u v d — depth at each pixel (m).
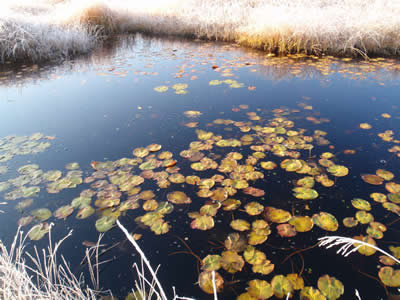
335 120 2.88
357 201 1.84
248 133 2.66
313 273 1.41
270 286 1.34
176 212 1.80
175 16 7.55
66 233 1.67
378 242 1.55
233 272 1.42
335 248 1.54
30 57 5.23
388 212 1.75
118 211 1.81
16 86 4.04
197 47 6.08
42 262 1.53
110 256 1.55
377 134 2.61
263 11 6.51
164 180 2.06
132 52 5.78
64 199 1.92
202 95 3.57
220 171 2.15
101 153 2.42
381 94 3.48
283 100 3.39
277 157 2.30
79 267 1.49
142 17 7.64
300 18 5.67
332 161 2.24
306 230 1.64
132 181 2.06
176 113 3.12
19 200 1.92
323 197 1.89
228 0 8.55
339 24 5.47
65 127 2.87
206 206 1.83
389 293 1.30
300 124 2.82
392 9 6.23
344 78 4.05
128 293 1.35
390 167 2.16
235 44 6.25
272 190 1.96
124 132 2.76
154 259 1.52
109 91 3.78
